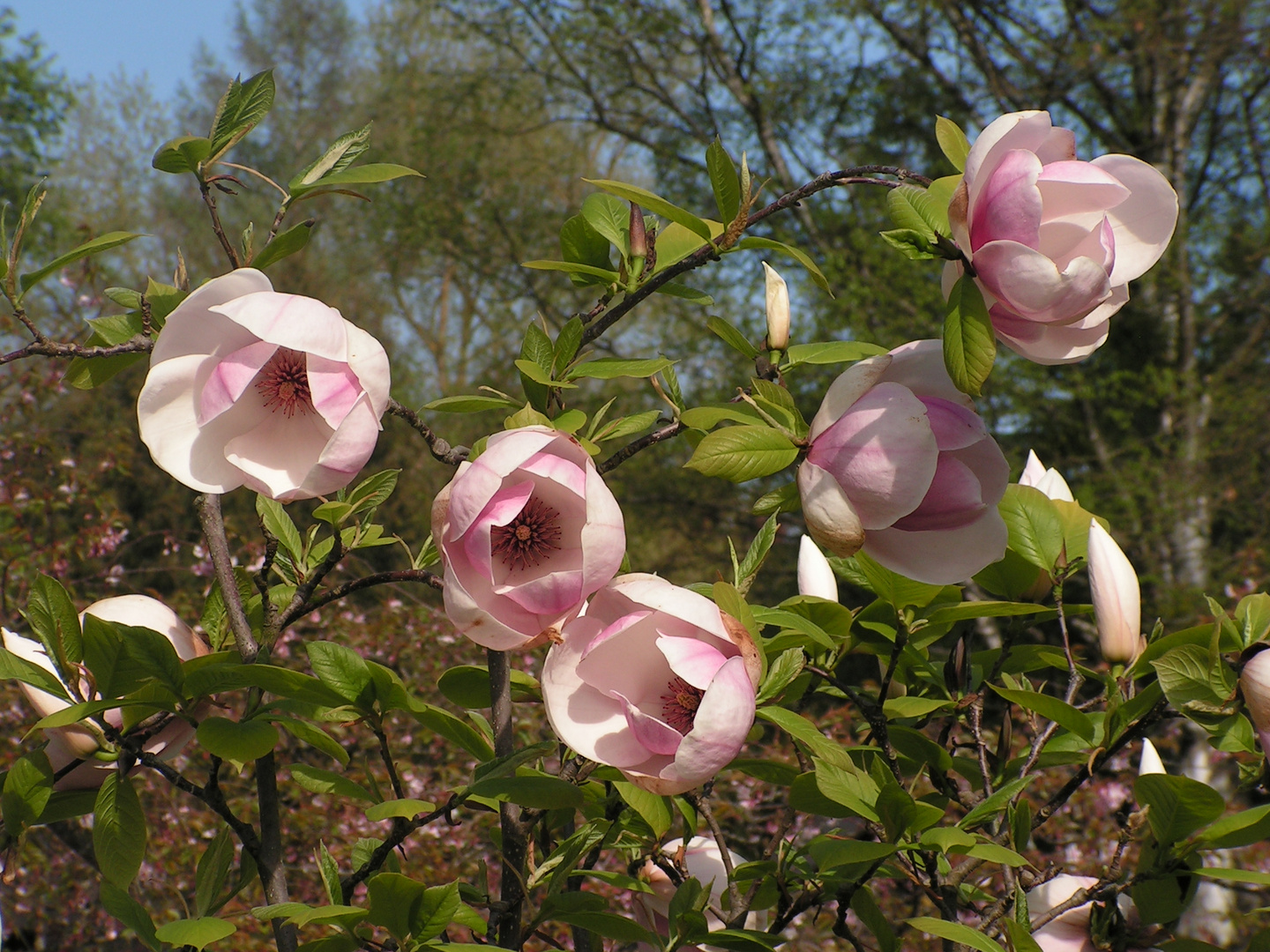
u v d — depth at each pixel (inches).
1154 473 344.5
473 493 43.4
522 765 59.6
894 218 52.9
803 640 66.4
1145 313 385.7
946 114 458.3
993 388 359.6
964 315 49.6
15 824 53.7
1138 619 62.2
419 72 612.4
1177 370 382.9
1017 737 157.8
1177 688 56.5
